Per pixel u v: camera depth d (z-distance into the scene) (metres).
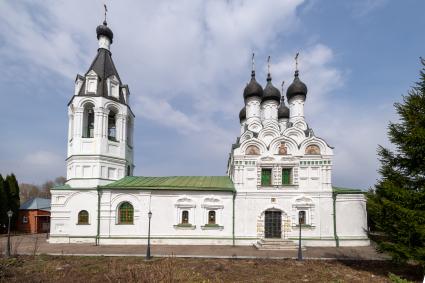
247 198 35.00
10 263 22.03
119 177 38.25
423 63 19.42
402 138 18.88
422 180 18.84
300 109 43.97
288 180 35.50
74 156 36.34
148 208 34.75
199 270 21.59
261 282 19.08
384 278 20.19
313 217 34.41
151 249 30.75
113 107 38.38
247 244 34.09
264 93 45.75
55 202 35.31
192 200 35.00
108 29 40.91
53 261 24.28
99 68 38.97
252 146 35.81
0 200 52.69
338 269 22.41
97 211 34.78
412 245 18.20
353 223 34.25
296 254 28.50
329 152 35.25
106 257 26.05
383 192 19.58
